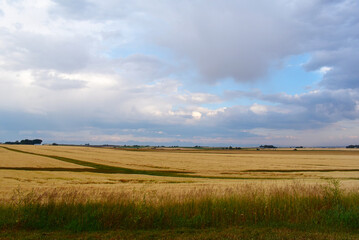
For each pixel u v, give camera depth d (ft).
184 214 24.45
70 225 21.90
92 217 23.00
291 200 28.53
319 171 152.56
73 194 29.45
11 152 262.06
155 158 240.73
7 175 108.99
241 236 19.99
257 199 27.94
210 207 26.11
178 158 245.65
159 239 19.35
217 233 20.76
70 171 137.08
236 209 25.23
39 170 139.85
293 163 203.21
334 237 19.92
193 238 19.52
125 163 191.42
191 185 78.48
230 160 230.68
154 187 71.15
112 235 20.24
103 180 100.01
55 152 294.87
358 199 29.68
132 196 30.19
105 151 347.77
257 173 140.26
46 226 22.47
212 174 135.03
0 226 22.08
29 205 24.77
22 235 20.16
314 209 27.17
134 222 22.70
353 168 168.55
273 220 24.52
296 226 22.93
